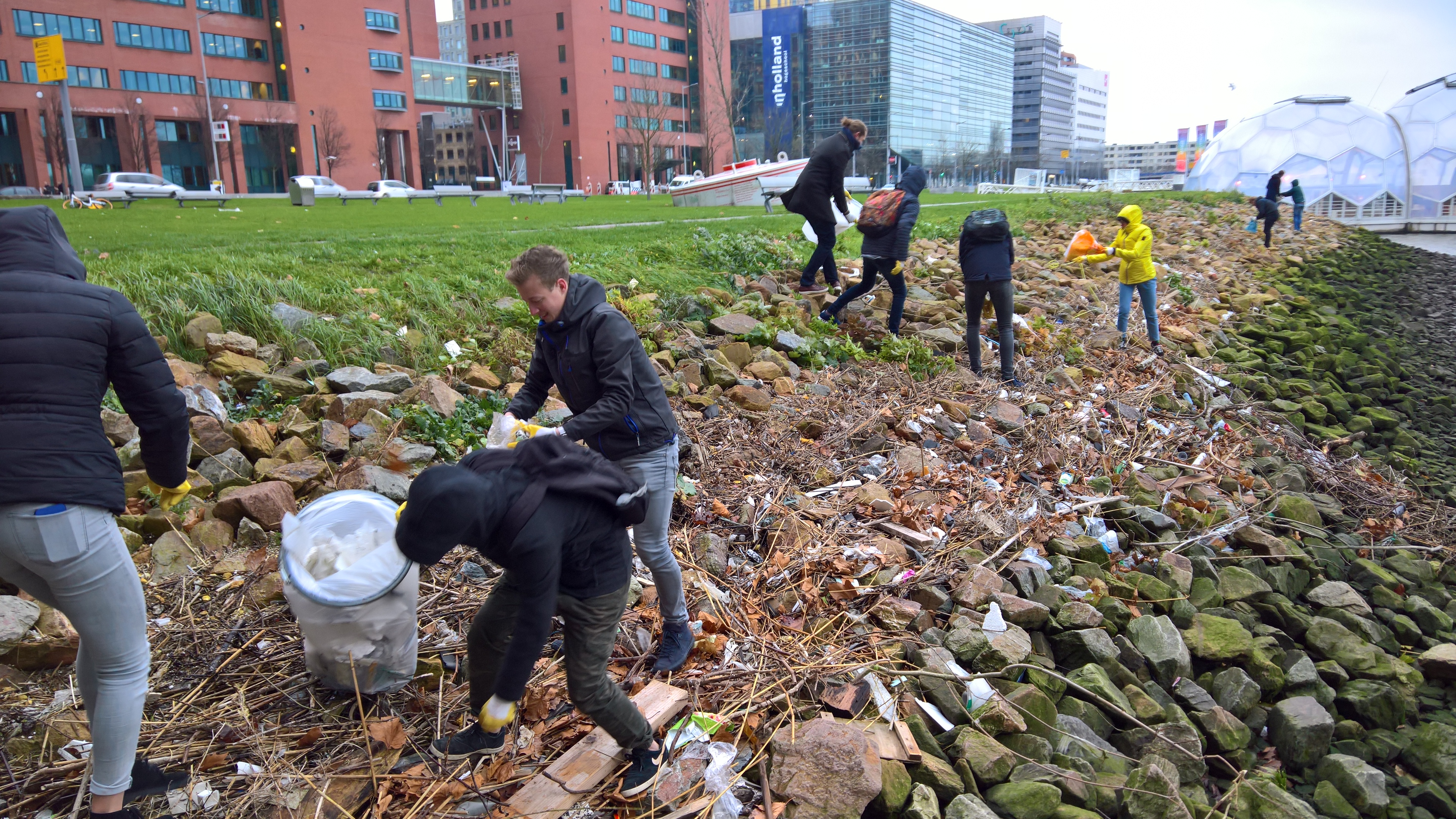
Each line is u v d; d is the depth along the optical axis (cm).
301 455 504
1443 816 370
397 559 293
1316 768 396
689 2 9756
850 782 287
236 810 271
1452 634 526
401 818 274
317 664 308
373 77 7275
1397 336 1372
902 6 10594
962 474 611
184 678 330
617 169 9350
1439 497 737
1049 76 16688
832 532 493
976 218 792
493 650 282
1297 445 823
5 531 221
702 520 487
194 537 414
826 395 718
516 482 238
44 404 224
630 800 284
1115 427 767
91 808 262
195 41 6216
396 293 761
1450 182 3322
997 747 336
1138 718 395
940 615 429
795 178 2912
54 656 331
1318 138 3616
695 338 741
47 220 247
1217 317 1243
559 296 316
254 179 6631
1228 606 502
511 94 9075
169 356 568
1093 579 493
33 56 5472
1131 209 963
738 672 356
